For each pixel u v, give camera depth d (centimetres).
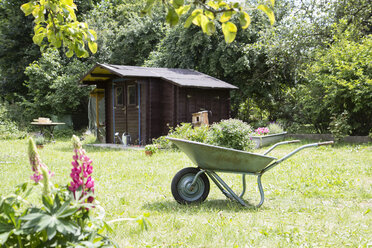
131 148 1380
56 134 2278
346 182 655
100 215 215
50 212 171
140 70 1518
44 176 181
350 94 1266
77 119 2644
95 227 207
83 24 354
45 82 2433
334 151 1123
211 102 1570
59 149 1440
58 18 332
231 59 1936
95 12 2848
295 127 1745
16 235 176
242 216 447
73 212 172
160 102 1506
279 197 569
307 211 476
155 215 452
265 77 2006
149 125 1477
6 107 2444
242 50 1900
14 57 2980
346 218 430
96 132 1916
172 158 1048
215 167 511
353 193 578
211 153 487
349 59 1347
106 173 805
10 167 912
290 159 994
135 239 353
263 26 1952
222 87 1516
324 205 509
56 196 178
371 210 471
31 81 2484
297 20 1794
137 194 584
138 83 1500
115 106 1673
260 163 494
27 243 180
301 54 1748
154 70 1577
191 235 361
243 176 555
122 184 672
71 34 345
